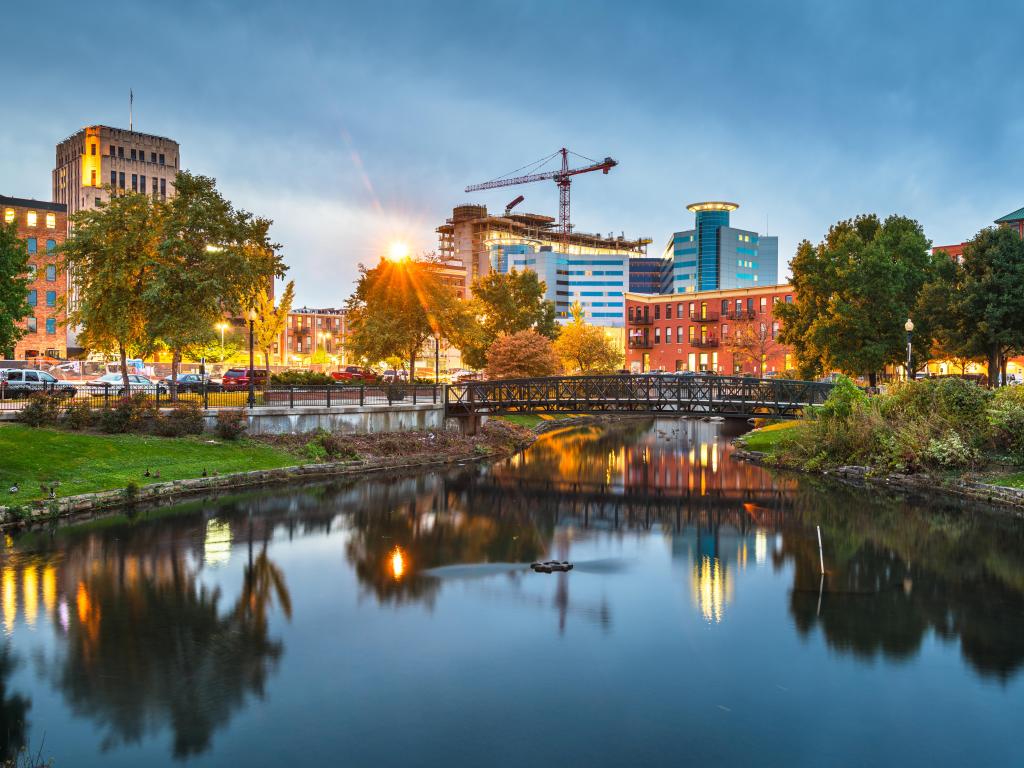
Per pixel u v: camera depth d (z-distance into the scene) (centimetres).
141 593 1948
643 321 11019
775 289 9700
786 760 1224
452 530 2752
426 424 4794
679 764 1211
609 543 2597
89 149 14225
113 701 1388
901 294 5212
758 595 2014
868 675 1528
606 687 1472
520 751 1242
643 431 6912
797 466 4172
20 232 9544
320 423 4072
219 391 4344
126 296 3809
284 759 1212
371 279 5819
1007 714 1372
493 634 1733
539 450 5275
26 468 2803
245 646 1639
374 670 1536
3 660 1545
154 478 3041
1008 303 4622
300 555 2342
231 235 4006
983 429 3469
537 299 8288
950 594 2002
